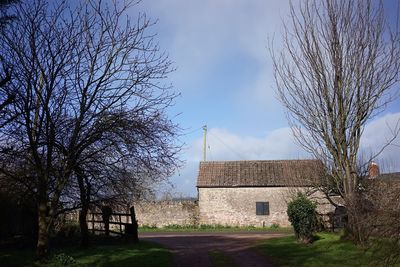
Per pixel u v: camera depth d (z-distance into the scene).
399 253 8.27
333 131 16.34
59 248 17.05
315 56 16.38
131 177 15.20
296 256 15.44
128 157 14.38
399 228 8.05
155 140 14.46
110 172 14.73
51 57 12.80
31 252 15.41
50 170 13.40
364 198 14.87
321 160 17.45
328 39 16.16
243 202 37.19
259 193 37.12
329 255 14.80
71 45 13.12
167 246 19.80
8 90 11.77
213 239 23.80
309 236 18.86
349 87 16.02
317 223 20.62
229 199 37.44
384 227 8.36
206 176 39.09
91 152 14.23
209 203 37.59
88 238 17.56
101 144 14.22
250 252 17.39
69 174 13.82
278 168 38.84
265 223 36.56
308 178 24.75
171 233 30.78
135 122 13.72
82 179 15.82
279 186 36.81
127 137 13.73
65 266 13.02
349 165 16.16
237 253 17.20
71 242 18.83
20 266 12.75
